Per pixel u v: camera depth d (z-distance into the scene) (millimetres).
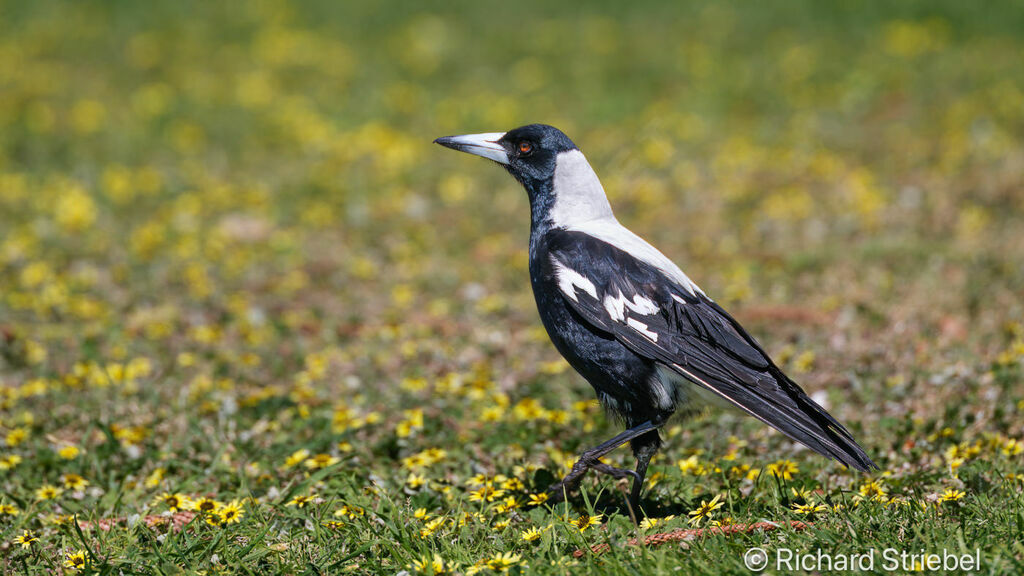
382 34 29734
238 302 13438
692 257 15297
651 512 7203
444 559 6207
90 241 15930
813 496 6965
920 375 9656
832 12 29375
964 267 13203
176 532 6941
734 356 6938
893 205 16781
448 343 12047
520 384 10328
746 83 24828
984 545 5879
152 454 8406
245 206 18141
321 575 6090
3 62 26750
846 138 21156
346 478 7574
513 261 15297
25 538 6547
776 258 14648
